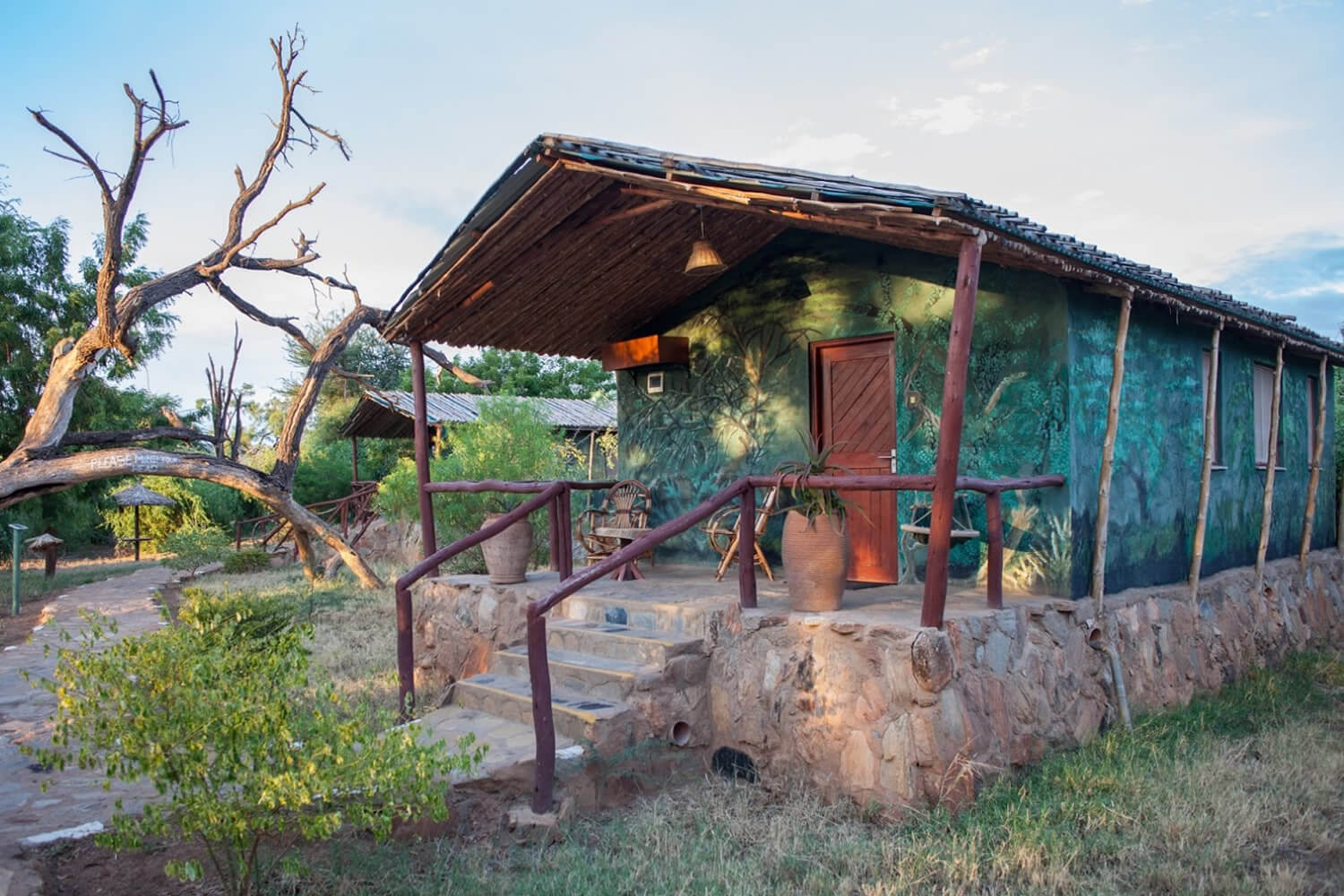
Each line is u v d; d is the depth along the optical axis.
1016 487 6.45
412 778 3.98
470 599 8.46
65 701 3.81
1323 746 6.43
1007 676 6.10
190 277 15.62
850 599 6.91
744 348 9.30
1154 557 8.20
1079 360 7.10
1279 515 11.12
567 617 7.59
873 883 4.50
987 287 7.47
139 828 3.79
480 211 7.03
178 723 3.74
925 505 7.70
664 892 4.46
